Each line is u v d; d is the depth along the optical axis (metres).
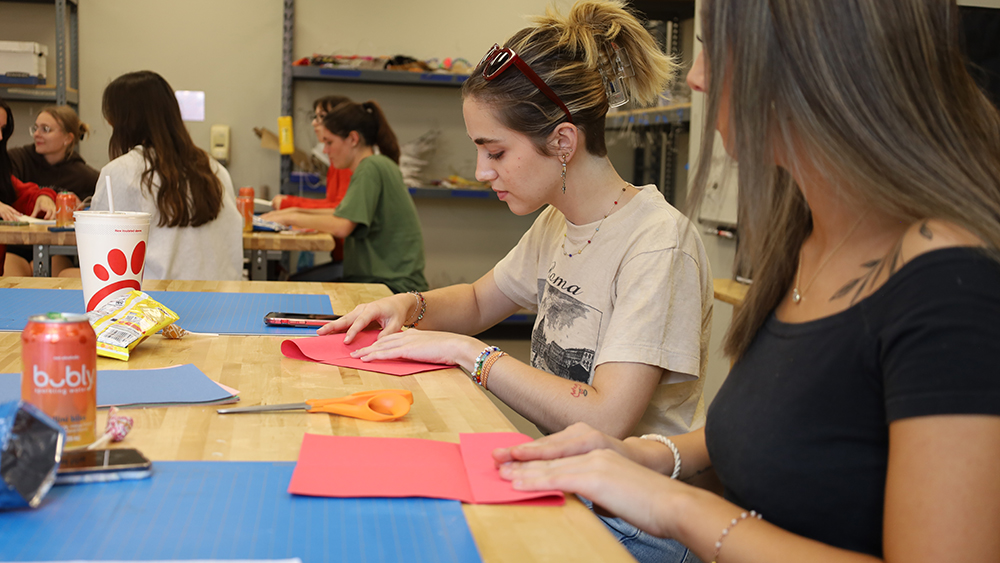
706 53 0.68
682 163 5.14
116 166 2.45
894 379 0.58
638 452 0.84
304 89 5.15
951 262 0.57
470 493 0.63
